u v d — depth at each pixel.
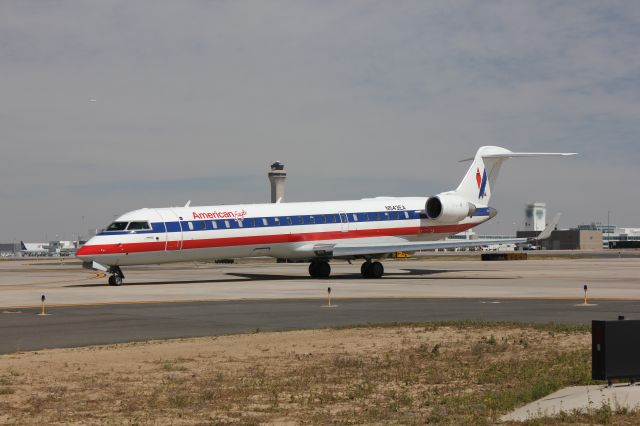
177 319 26.12
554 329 22.08
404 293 37.16
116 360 17.61
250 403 13.12
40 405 13.02
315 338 21.08
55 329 23.55
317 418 12.02
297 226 50.28
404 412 12.37
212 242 46.69
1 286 45.59
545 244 176.88
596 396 12.70
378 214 54.09
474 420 11.62
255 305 31.09
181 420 11.96
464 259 97.31
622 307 29.25
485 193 58.91
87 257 42.69
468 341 20.17
